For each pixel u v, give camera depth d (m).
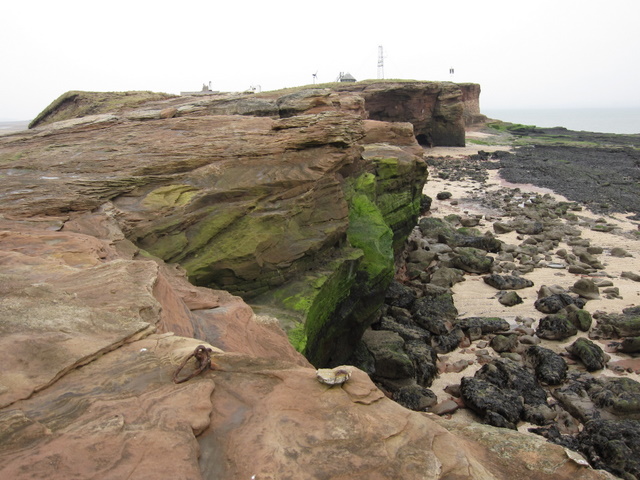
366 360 17.39
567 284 24.14
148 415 4.77
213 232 14.88
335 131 17.86
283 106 27.02
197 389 5.23
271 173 16.61
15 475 3.88
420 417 5.08
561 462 5.14
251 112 27.89
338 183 18.38
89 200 13.71
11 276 8.05
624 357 17.64
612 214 36.56
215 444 4.60
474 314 21.48
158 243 14.05
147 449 4.31
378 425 4.83
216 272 14.56
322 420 4.84
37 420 4.67
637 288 23.28
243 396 5.26
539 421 14.20
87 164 16.41
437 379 16.92
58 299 7.13
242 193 15.81
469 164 57.00
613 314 19.94
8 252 9.34
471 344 19.09
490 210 38.22
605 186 45.72
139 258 12.27
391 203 25.39
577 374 16.55
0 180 14.77
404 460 4.46
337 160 17.91
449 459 4.57
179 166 16.27
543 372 16.25
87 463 4.10
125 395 5.14
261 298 15.13
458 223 34.88
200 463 4.37
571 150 69.31
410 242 29.56
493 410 14.35
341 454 4.44
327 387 5.30
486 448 5.46
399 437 4.73
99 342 6.12
